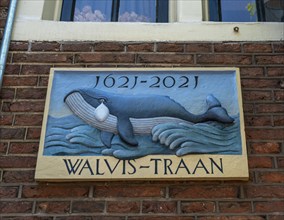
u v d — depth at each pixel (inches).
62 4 128.2
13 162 100.3
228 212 94.5
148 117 102.1
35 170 98.3
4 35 114.3
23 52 113.4
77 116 103.3
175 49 112.8
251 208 94.8
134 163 97.7
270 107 105.8
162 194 96.3
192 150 98.3
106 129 101.4
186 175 96.1
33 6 119.6
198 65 110.8
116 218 94.3
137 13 128.8
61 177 96.7
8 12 117.5
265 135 102.5
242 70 110.3
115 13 129.0
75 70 109.3
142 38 114.3
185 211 94.7
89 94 105.3
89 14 128.3
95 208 95.4
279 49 113.2
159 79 108.0
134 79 108.0
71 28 116.0
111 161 98.0
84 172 97.2
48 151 99.6
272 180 97.6
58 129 102.0
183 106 103.9
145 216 94.4
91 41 114.4
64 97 105.7
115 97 104.9
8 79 110.1
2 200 96.6
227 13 127.2
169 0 128.4
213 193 96.3
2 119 105.2
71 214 95.0
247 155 99.8
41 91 108.6
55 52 113.3
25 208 95.8
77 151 99.2
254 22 117.2
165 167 97.1
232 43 113.7
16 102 107.3
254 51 112.8
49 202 96.3
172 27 115.6
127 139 99.3
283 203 95.3
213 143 99.4
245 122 104.0
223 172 96.5
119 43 113.9
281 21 125.0
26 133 103.6
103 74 109.0
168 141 99.3
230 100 104.8
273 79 109.3
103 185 97.6
